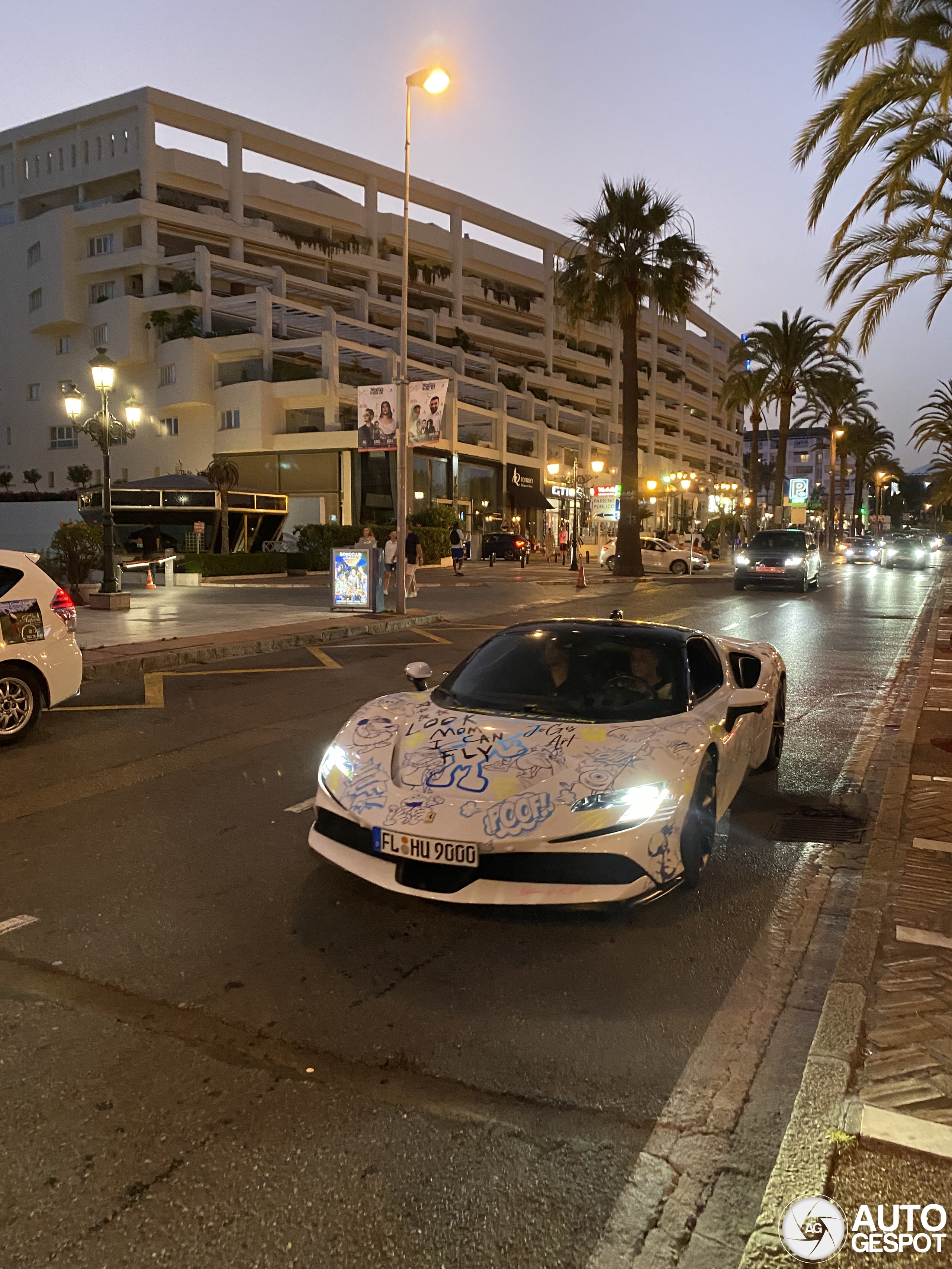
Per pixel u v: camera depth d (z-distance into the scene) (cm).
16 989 341
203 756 716
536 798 375
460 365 5375
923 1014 320
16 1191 233
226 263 4622
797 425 6769
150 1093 276
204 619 1694
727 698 517
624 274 3073
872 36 1102
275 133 4975
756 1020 325
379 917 410
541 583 3053
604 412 7438
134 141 4659
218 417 4438
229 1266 209
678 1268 210
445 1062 295
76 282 4769
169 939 385
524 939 389
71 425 4916
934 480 5619
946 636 1576
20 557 777
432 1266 210
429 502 4659
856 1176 238
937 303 1566
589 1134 259
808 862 495
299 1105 270
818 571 2898
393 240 5684
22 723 755
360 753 429
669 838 384
